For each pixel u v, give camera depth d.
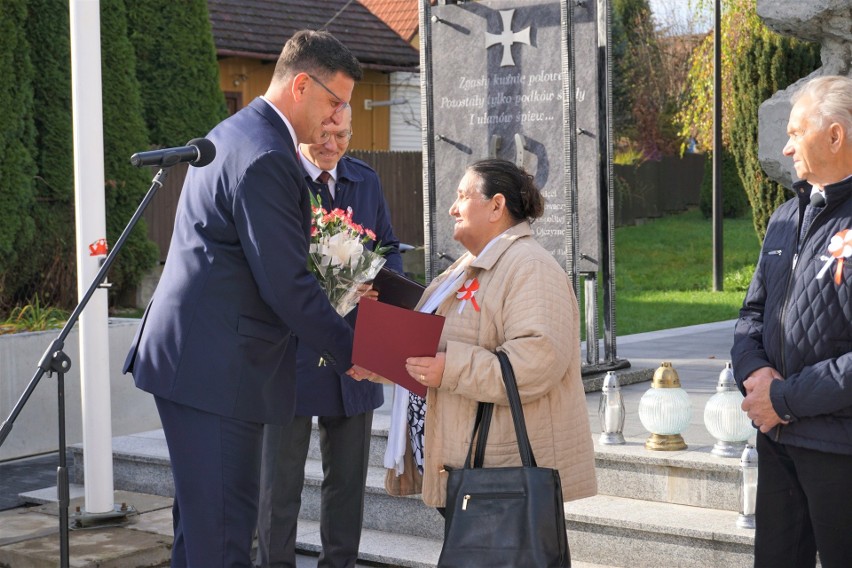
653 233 23.23
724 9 18.25
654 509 4.50
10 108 9.87
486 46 7.01
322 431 4.19
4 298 10.79
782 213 3.12
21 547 4.74
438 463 3.28
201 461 3.15
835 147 2.85
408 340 3.14
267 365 3.23
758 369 3.01
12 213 9.98
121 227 12.19
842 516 2.87
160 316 3.21
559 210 6.82
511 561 2.88
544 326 3.10
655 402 4.71
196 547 3.16
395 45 20.34
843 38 4.64
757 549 3.12
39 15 11.01
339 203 4.32
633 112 25.50
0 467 6.52
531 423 3.19
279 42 18.69
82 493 5.80
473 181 3.35
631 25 25.28
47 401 6.89
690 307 14.05
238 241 3.17
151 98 13.53
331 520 4.17
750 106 12.58
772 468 3.07
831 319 2.84
